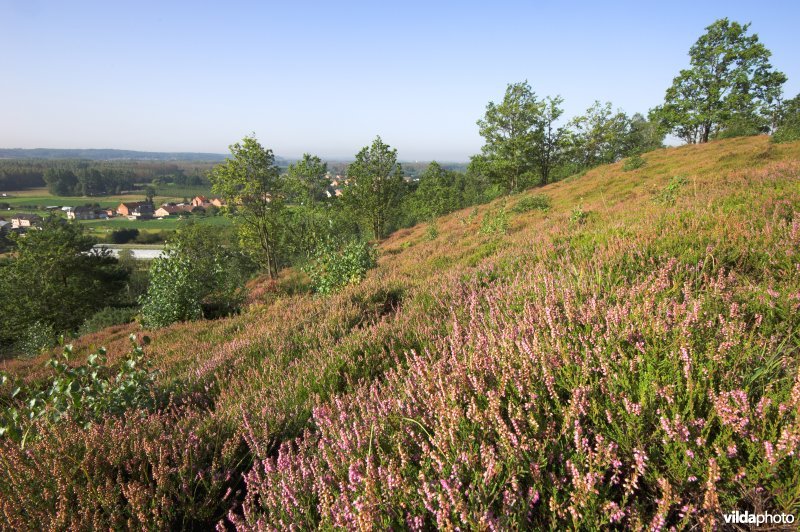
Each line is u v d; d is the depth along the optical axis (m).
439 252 14.46
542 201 23.36
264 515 2.21
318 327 6.43
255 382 4.79
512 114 44.50
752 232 4.39
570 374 2.32
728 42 40.41
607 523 1.52
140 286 51.31
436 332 4.59
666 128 45.44
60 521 2.25
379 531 1.67
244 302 15.75
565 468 1.76
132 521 2.38
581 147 56.88
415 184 61.12
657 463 1.74
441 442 1.99
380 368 4.22
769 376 2.06
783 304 2.74
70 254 39.00
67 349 4.02
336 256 11.86
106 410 3.95
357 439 2.39
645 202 11.52
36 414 3.76
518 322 3.23
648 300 2.85
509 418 2.07
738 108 40.75
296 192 41.38
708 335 2.36
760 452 1.59
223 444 3.14
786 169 9.02
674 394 1.96
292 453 2.70
